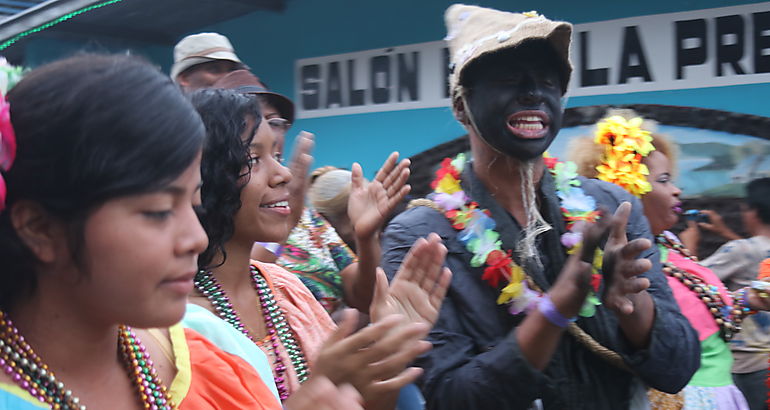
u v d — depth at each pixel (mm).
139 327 855
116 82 803
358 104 5734
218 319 1205
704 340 2631
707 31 4590
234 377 1061
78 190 780
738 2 4492
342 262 2541
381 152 5652
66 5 5492
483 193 2051
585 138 2936
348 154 5809
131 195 797
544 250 2035
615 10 4828
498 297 1947
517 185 2055
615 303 1777
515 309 1911
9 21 5863
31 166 782
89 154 771
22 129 786
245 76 2705
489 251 1946
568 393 1926
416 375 1169
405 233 2014
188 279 866
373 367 1141
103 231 795
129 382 943
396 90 5566
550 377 1909
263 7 5902
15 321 863
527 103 1989
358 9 5688
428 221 2027
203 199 1626
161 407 943
